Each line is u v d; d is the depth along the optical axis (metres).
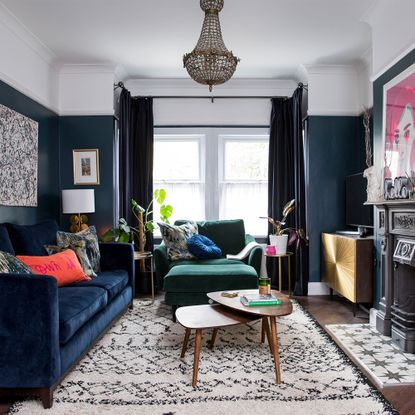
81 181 4.69
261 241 5.21
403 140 2.91
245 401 2.06
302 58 4.45
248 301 2.55
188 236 4.45
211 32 2.77
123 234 4.52
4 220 3.35
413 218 2.74
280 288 4.53
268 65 4.65
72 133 4.68
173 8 3.33
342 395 2.12
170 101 5.18
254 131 5.21
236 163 5.28
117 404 2.04
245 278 3.51
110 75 4.66
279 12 3.41
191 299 3.52
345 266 3.88
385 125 3.23
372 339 3.06
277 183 5.00
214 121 5.19
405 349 2.79
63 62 4.53
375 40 3.46
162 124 5.18
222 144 5.22
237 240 4.75
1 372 2.01
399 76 2.97
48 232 3.51
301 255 4.68
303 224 4.80
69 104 4.66
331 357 2.66
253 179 5.27
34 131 3.91
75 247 3.42
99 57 4.41
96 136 4.68
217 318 2.41
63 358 2.15
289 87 5.17
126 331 3.26
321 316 3.74
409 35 2.87
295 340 3.01
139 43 4.04
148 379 2.34
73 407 2.02
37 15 3.42
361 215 4.11
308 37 3.91
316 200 4.68
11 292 2.01
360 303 4.11
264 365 2.53
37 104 4.07
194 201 5.26
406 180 2.79
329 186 4.68
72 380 2.33
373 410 1.96
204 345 2.92
